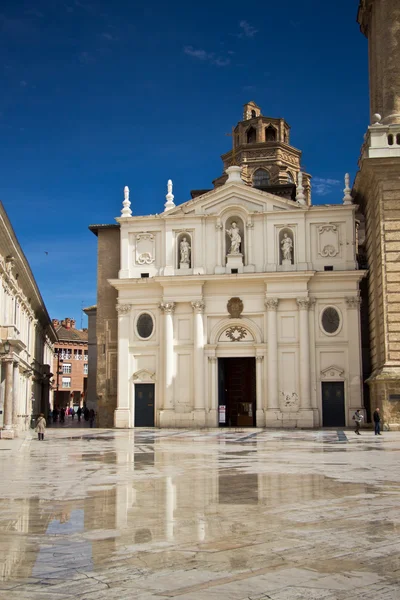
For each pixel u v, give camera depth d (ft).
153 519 39.58
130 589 25.59
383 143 153.17
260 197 178.19
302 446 102.83
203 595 24.79
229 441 117.60
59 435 144.05
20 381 169.78
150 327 178.81
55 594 24.97
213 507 43.75
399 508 42.98
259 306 174.19
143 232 182.29
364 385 173.47
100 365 184.96
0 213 119.14
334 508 43.04
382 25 164.96
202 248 178.19
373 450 93.25
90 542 33.45
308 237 175.11
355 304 169.17
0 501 46.55
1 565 29.14
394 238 149.69
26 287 183.32
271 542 33.17
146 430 162.81
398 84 160.86
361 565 28.89
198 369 172.55
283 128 231.50
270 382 169.17
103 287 188.24
